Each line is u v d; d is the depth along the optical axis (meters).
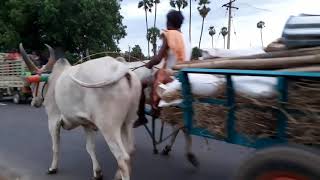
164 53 6.50
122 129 6.17
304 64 4.01
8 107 17.56
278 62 4.16
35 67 7.71
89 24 27.59
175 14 6.72
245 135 4.59
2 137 10.84
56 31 27.23
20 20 26.08
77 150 9.16
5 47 26.84
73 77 6.09
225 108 4.70
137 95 6.13
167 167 7.67
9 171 7.74
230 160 7.93
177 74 5.18
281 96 4.11
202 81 4.86
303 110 4.02
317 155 3.69
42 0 26.05
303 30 4.16
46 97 7.17
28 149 9.40
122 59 7.04
